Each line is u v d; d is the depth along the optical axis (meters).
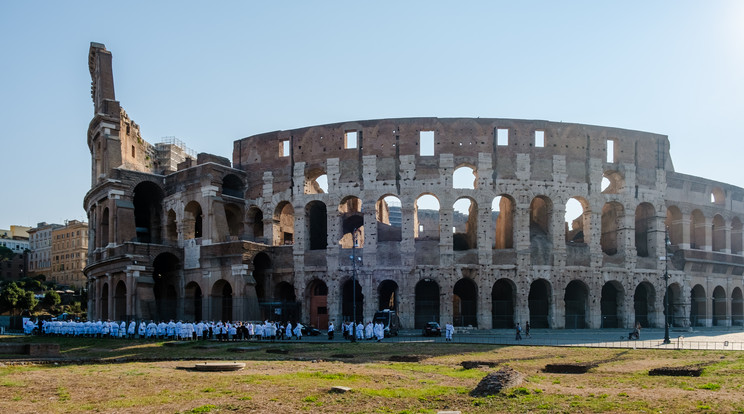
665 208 90.06
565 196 83.69
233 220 93.00
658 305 87.81
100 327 74.31
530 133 84.00
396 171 82.44
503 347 53.12
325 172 84.69
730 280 98.62
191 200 87.94
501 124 83.56
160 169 111.62
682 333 75.94
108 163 90.62
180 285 86.69
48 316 107.88
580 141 85.62
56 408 23.45
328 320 81.50
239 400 24.94
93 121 94.38
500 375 27.94
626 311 85.25
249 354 47.19
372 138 83.62
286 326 71.50
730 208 100.50
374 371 34.44
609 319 86.69
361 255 81.88
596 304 83.31
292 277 84.12
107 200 89.62
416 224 100.19
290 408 23.53
